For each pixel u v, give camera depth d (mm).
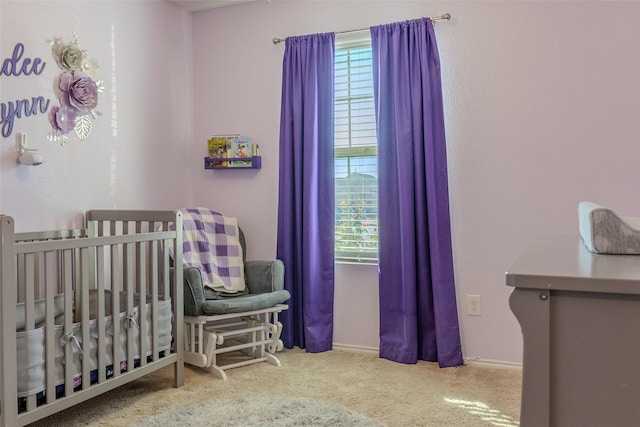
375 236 3076
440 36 2822
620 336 841
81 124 2621
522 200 2697
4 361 1684
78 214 2613
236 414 2100
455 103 2803
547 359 870
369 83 3062
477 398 2293
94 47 2699
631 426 836
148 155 3094
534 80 2656
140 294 2275
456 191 2812
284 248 3098
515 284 875
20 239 2252
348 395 2334
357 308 3076
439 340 2744
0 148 2219
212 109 3424
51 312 1856
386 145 2877
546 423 871
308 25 3146
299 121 3047
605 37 2525
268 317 2902
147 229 3010
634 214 2492
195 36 3428
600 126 2545
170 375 2641
